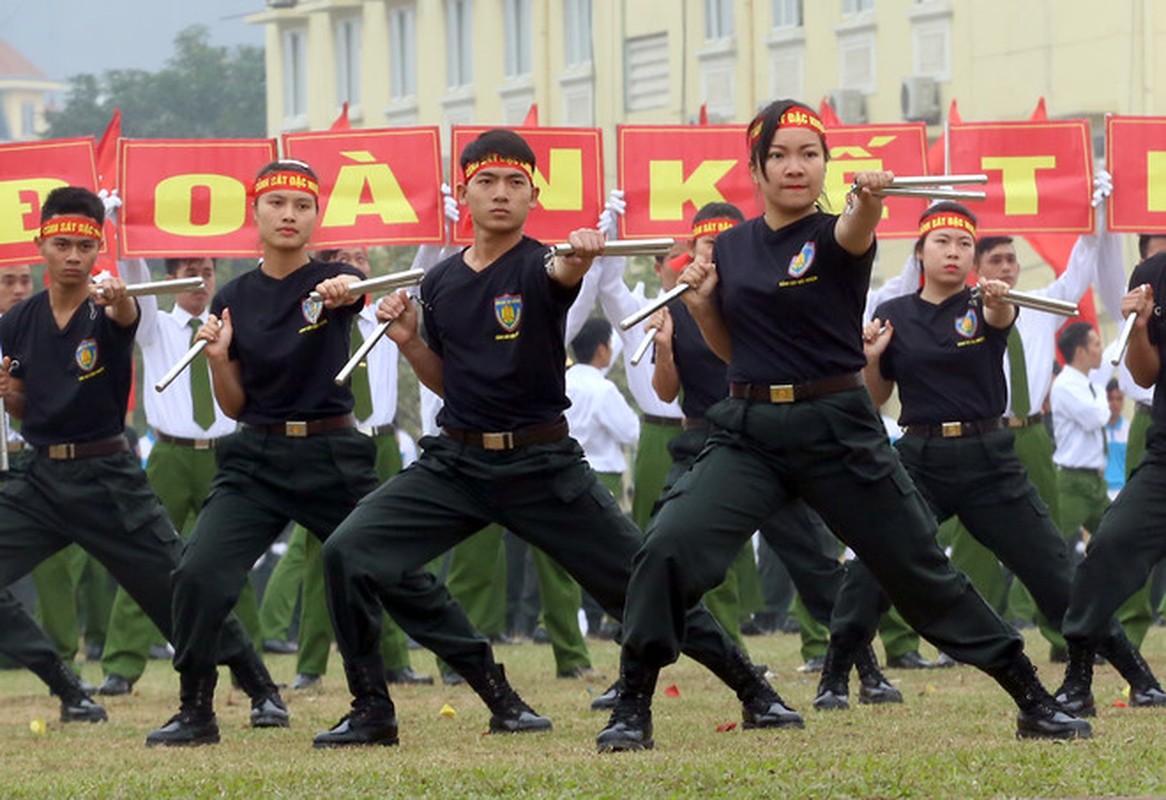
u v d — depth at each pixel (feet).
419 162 55.16
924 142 57.00
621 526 37.60
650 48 134.72
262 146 54.75
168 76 173.17
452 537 37.96
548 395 37.42
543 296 36.86
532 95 141.79
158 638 66.64
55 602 56.90
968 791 30.27
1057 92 115.03
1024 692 36.32
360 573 37.14
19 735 43.47
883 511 35.17
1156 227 56.08
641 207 55.98
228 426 54.70
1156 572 74.64
